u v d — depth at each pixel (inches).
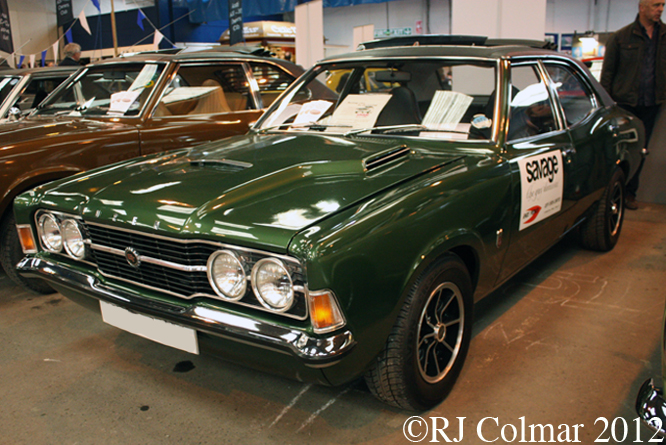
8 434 79.3
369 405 85.7
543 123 111.3
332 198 72.4
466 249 87.0
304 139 101.3
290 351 62.1
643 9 180.7
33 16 486.6
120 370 97.2
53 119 153.2
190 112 161.9
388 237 67.8
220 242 67.5
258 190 75.9
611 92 195.9
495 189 88.0
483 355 99.3
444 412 83.0
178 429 80.0
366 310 65.9
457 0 205.5
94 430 80.0
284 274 63.5
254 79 176.2
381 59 111.8
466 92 102.2
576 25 613.9
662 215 188.5
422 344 79.1
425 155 91.7
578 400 85.4
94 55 420.2
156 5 416.2
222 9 432.5
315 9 268.8
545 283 132.1
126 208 76.4
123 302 77.1
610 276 135.6
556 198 109.3
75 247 86.0
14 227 121.6
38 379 94.3
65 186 89.3
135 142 143.1
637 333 106.5
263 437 77.9
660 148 200.4
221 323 67.2
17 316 120.0
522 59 107.7
